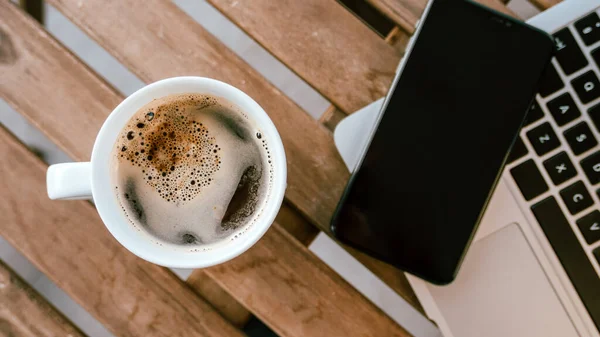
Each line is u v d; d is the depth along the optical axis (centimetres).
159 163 40
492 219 42
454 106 42
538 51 41
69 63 42
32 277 63
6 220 42
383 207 42
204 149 40
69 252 42
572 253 41
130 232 38
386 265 43
